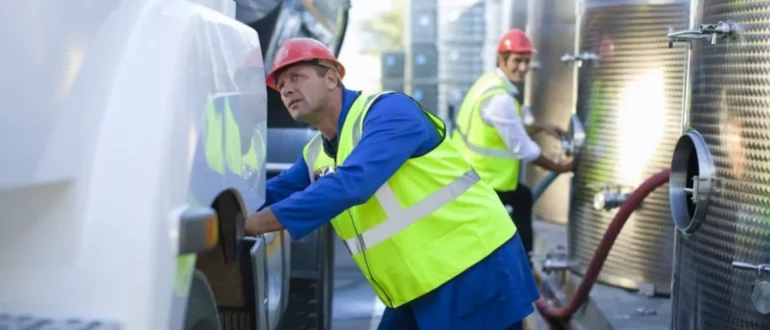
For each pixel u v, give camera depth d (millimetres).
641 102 4551
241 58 2322
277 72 2816
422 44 13180
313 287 3752
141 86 1771
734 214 2809
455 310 2926
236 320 2553
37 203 1697
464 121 5449
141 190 1709
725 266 2869
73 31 1637
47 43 1556
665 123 4477
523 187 5785
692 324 3129
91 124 1718
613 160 4703
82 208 1702
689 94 3180
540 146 6914
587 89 4906
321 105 2814
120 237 1695
